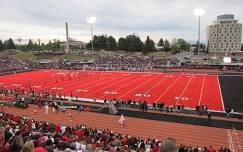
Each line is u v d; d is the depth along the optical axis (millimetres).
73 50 167500
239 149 23234
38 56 132875
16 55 133750
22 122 23656
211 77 65875
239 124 30062
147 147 17938
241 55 115000
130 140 19938
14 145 7676
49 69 90812
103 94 47969
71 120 32406
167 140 4348
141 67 88938
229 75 68812
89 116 34125
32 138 14414
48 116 34156
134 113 35156
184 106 38375
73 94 48312
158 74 73312
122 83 59094
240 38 177750
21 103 38469
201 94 46312
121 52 159125
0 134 9117
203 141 25188
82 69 88062
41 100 42562
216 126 29406
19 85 59125
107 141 18797
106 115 34500
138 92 49031
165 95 46062
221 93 46875
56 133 18438
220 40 180125
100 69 86688
